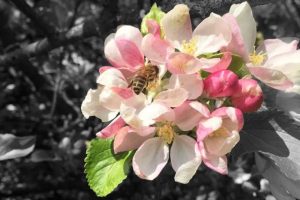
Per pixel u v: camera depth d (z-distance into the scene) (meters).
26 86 0.74
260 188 0.56
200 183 0.62
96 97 0.30
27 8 0.54
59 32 0.55
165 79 0.30
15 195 0.72
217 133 0.29
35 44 0.57
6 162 0.70
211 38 0.30
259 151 0.30
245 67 0.30
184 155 0.29
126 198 0.67
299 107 0.32
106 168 0.30
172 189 0.63
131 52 0.30
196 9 0.38
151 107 0.28
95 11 0.65
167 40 0.31
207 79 0.29
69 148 0.62
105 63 0.65
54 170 0.66
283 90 0.32
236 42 0.30
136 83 0.29
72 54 0.68
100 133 0.29
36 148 0.68
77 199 0.75
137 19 0.47
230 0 0.37
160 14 0.32
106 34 0.48
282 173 0.32
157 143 0.30
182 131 0.30
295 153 0.30
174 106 0.29
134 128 0.28
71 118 0.69
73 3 0.63
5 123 0.69
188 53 0.29
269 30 0.67
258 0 0.38
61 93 0.69
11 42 0.71
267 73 0.30
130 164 0.30
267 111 0.30
